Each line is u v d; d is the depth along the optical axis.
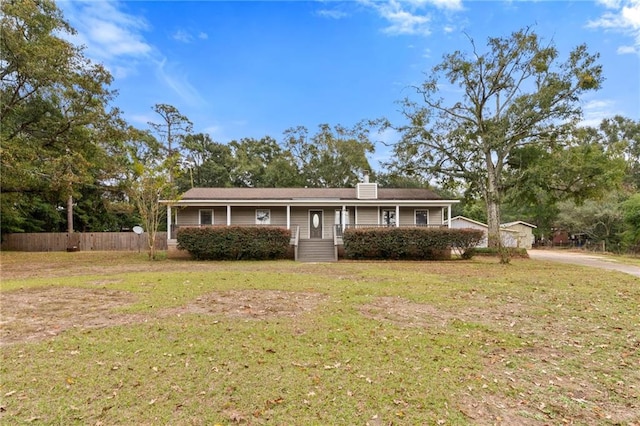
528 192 20.83
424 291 7.92
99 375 3.49
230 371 3.62
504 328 5.23
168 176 17.70
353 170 38.03
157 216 17.94
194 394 3.16
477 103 21.12
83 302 6.54
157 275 10.18
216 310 6.00
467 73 20.28
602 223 30.84
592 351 4.36
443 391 3.29
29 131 16.11
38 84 14.91
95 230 31.83
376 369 3.73
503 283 9.18
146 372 3.57
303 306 6.37
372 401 3.09
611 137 45.12
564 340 4.74
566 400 3.16
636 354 4.27
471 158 21.56
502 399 3.17
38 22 14.64
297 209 21.59
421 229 17.17
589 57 17.75
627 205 25.91
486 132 20.64
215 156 40.97
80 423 2.70
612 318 5.82
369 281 9.34
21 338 4.51
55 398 3.05
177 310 5.97
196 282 8.77
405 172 22.52
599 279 10.10
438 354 4.17
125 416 2.80
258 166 39.91
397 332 4.93
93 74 16.05
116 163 19.55
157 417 2.79
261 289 7.93
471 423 2.78
